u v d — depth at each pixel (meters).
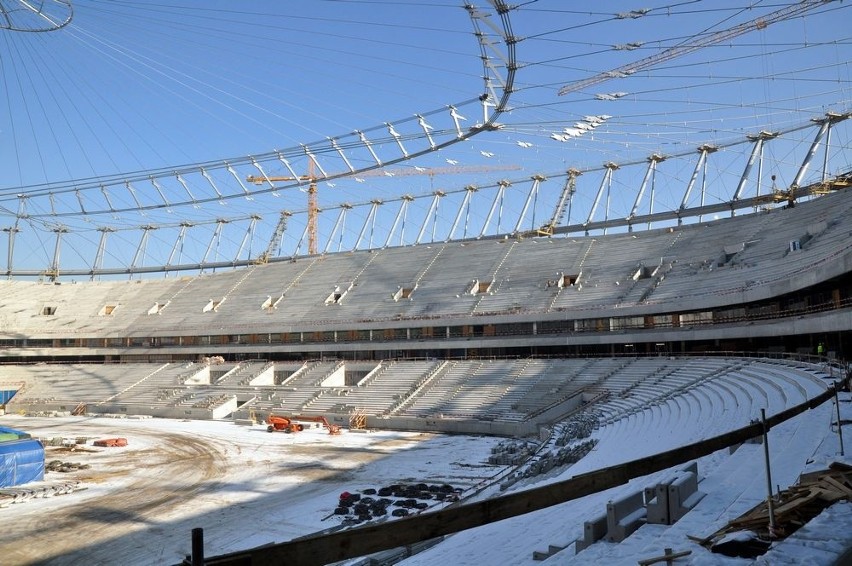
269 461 47.09
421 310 85.00
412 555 23.48
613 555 10.61
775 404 28.62
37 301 116.50
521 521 22.00
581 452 38.09
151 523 30.95
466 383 70.06
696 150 85.44
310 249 154.88
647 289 70.12
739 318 59.69
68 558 26.25
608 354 69.62
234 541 27.89
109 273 138.00
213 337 98.38
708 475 15.40
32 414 84.06
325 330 88.06
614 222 92.62
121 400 86.75
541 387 64.25
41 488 37.09
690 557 8.85
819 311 49.56
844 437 16.11
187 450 52.69
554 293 77.56
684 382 50.84
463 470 42.34
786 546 7.67
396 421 63.94
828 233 55.59
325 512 32.56
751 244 67.94
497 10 49.81
